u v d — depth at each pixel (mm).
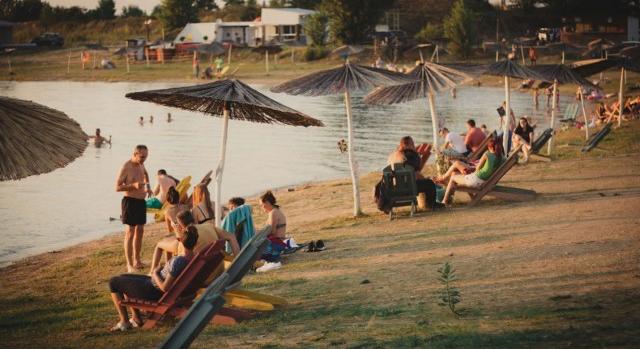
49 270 19969
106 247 23547
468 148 29688
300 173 40188
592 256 13703
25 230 27344
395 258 15945
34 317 14508
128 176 18312
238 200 18000
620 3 141500
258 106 17500
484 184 21906
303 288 14164
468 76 25828
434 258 15406
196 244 13766
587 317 10070
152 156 48031
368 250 17219
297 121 19188
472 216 20172
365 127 62906
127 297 12805
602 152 33812
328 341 10539
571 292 11484
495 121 64062
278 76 112500
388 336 10375
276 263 16531
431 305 11750
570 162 30844
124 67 138125
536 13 166125
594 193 22297
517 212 20031
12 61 148500
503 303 11328
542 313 10523
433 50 126188
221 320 12180
